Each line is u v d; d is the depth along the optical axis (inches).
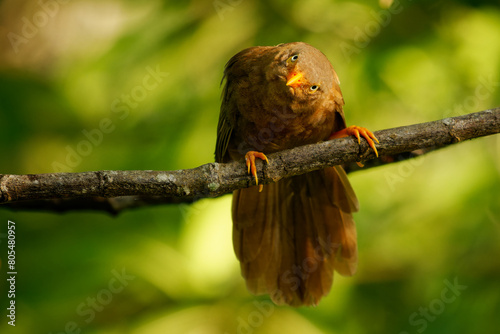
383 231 446.9
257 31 437.4
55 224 441.7
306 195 355.3
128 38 447.2
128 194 261.1
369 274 462.0
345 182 347.9
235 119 334.6
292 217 357.1
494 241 427.2
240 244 356.5
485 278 422.0
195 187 270.4
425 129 281.4
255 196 354.0
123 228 433.1
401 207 436.5
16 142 438.6
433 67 424.8
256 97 322.3
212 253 388.2
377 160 358.6
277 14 437.7
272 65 315.6
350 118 433.7
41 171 452.1
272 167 282.5
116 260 413.7
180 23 442.6
